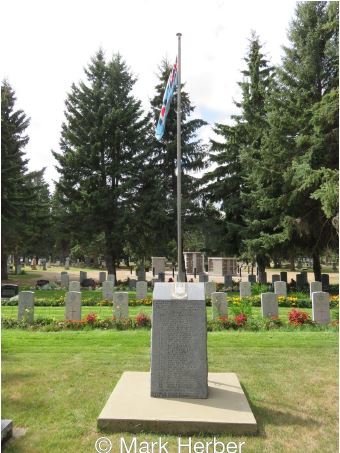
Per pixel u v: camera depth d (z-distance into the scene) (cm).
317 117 2180
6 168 3028
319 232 2583
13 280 3588
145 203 3091
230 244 2981
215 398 593
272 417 562
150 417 527
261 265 2839
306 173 2173
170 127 3189
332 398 630
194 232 3203
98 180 3183
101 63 3369
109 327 1257
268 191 2578
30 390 657
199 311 602
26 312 1308
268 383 696
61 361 823
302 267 6372
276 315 1391
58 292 2431
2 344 976
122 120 3197
